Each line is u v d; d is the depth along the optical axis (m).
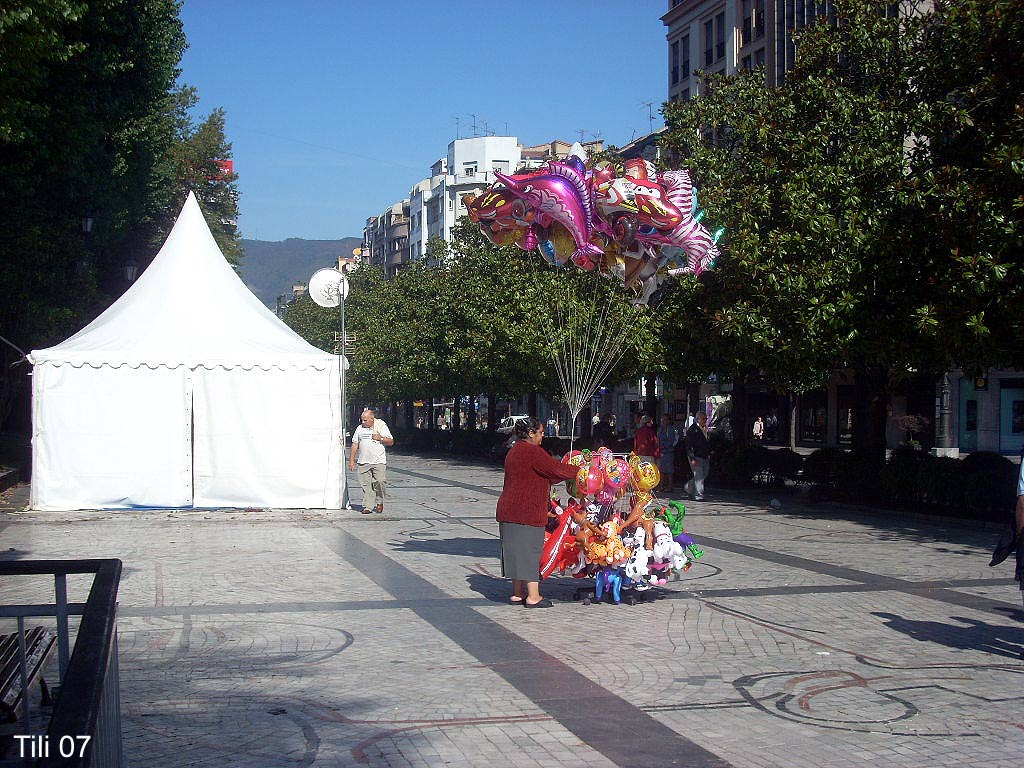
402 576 11.17
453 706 6.22
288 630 8.37
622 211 10.73
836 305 16.78
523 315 30.95
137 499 17.70
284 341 19.11
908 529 16.20
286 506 18.19
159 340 17.95
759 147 20.38
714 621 8.88
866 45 18.69
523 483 9.48
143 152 28.66
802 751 5.42
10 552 12.73
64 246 26.41
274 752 5.35
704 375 24.00
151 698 6.36
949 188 15.35
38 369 17.30
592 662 7.34
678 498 22.06
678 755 5.34
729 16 51.94
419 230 117.12
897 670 7.17
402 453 49.59
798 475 22.69
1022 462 7.57
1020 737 5.70
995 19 16.05
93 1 21.73
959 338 15.26
